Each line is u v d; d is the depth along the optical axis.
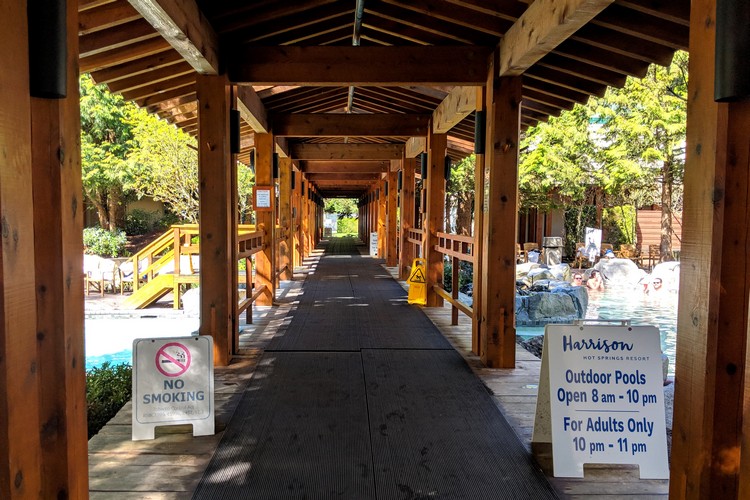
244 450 2.61
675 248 17.16
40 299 1.51
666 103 12.04
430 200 6.75
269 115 6.90
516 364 4.12
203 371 2.82
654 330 2.57
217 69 3.95
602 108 12.23
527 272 11.40
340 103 7.33
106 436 2.78
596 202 17.28
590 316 8.70
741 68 1.42
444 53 4.17
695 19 1.59
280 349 4.50
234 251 4.31
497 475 2.38
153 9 2.68
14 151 1.32
